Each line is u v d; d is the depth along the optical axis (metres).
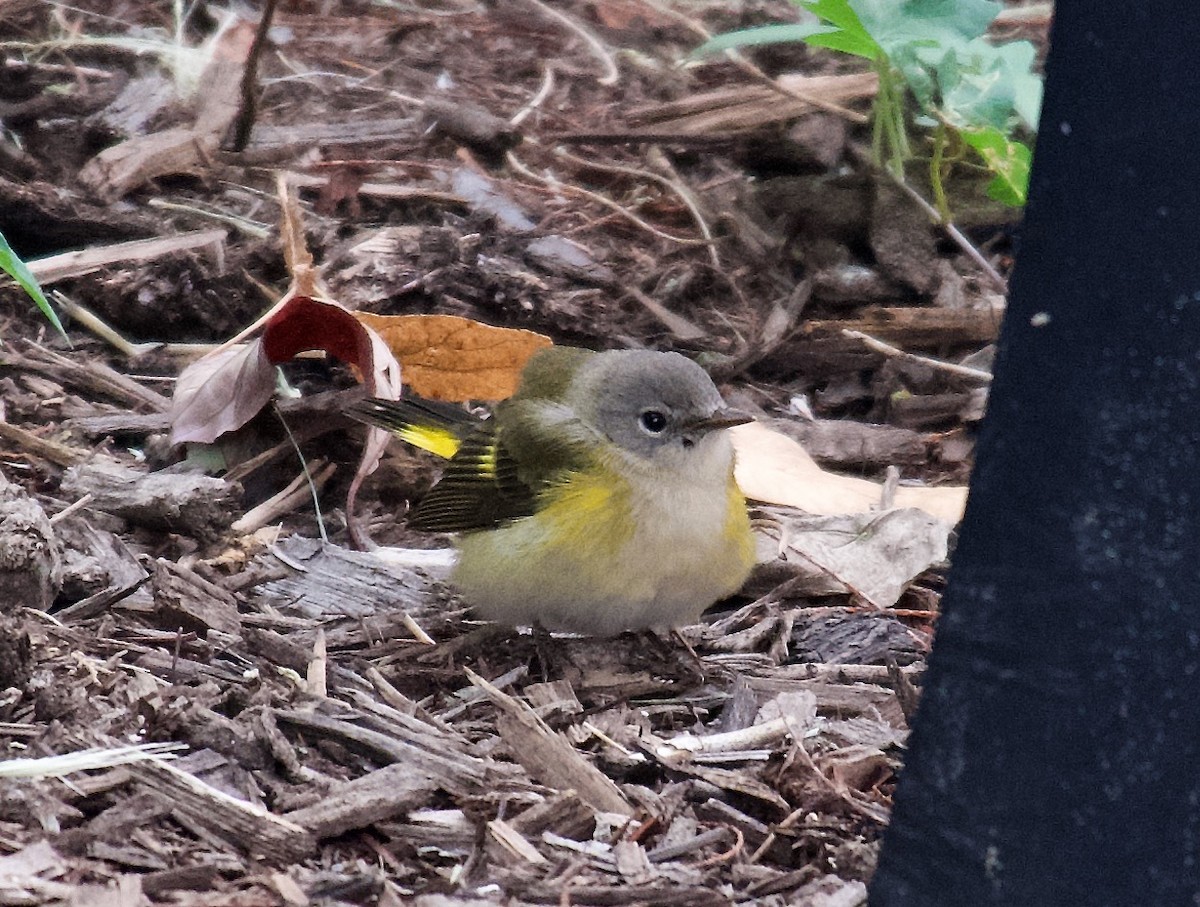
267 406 12.66
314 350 13.55
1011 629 6.34
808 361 14.58
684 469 9.95
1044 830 6.30
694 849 8.04
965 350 14.95
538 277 14.83
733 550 10.12
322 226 14.95
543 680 10.05
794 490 12.38
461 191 15.86
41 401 12.82
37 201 14.28
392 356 12.02
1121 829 6.16
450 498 10.41
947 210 15.41
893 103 15.16
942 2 14.34
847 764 8.77
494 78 18.16
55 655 9.16
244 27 18.33
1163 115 5.82
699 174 16.66
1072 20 5.96
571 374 10.42
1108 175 5.97
